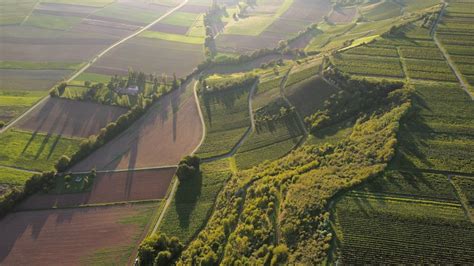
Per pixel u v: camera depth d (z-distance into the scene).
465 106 125.38
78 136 151.50
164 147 144.38
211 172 129.00
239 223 102.88
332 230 88.88
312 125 136.12
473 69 146.12
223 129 150.88
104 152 142.88
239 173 124.88
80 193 124.62
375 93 136.62
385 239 85.81
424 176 100.56
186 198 119.81
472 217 89.44
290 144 133.62
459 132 114.12
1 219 115.94
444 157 105.44
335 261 81.94
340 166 109.88
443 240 84.62
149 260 98.62
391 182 99.56
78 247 106.81
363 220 90.50
